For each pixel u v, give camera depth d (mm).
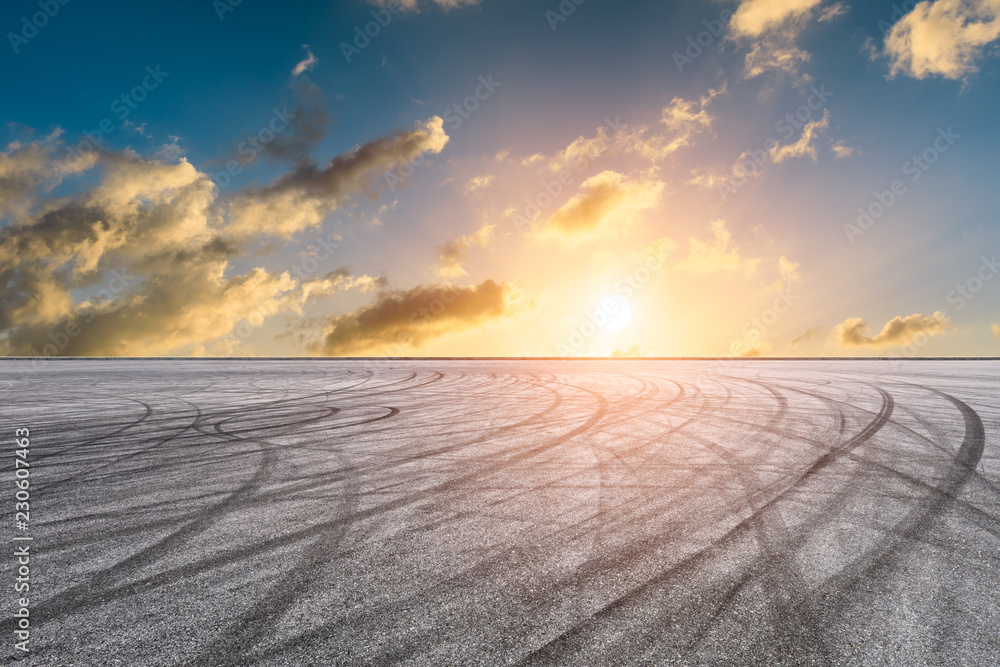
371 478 4168
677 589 2268
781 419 7059
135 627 1983
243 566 2527
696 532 2947
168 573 2455
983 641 1869
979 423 6668
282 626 1979
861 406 8305
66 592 2270
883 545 2758
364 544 2801
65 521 3201
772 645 1849
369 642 1867
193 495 3738
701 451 5105
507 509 3375
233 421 7105
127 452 5176
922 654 1795
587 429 6363
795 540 2824
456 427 6566
